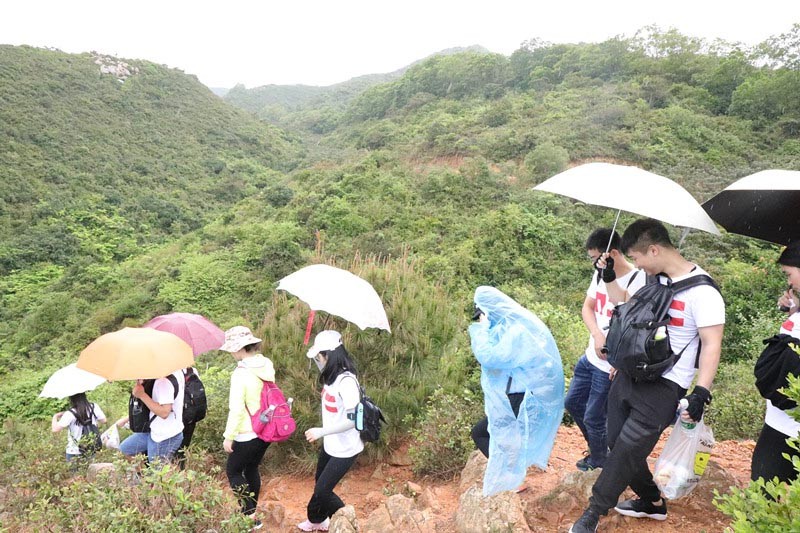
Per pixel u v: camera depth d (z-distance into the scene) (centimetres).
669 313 252
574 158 3259
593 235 319
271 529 375
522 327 313
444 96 6994
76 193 4747
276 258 2281
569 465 407
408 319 514
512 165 3128
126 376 372
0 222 3988
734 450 442
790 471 243
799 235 276
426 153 3725
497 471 306
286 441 492
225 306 2083
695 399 238
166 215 4566
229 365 1184
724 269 1853
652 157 3216
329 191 2864
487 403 315
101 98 7181
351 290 396
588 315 338
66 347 2095
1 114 5684
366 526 319
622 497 316
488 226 2280
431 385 512
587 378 355
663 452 281
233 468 370
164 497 305
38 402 1255
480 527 294
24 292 2962
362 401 340
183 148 6800
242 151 7394
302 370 498
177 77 8762
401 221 2502
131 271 2797
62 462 486
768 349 246
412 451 455
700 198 2656
